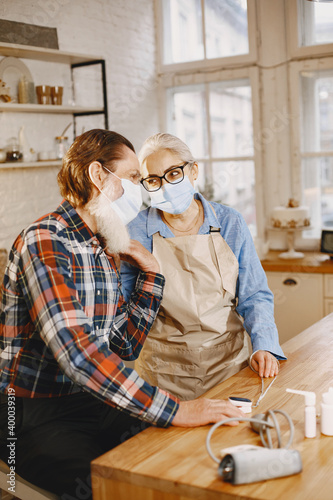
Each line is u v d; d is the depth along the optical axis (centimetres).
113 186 142
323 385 148
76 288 138
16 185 341
